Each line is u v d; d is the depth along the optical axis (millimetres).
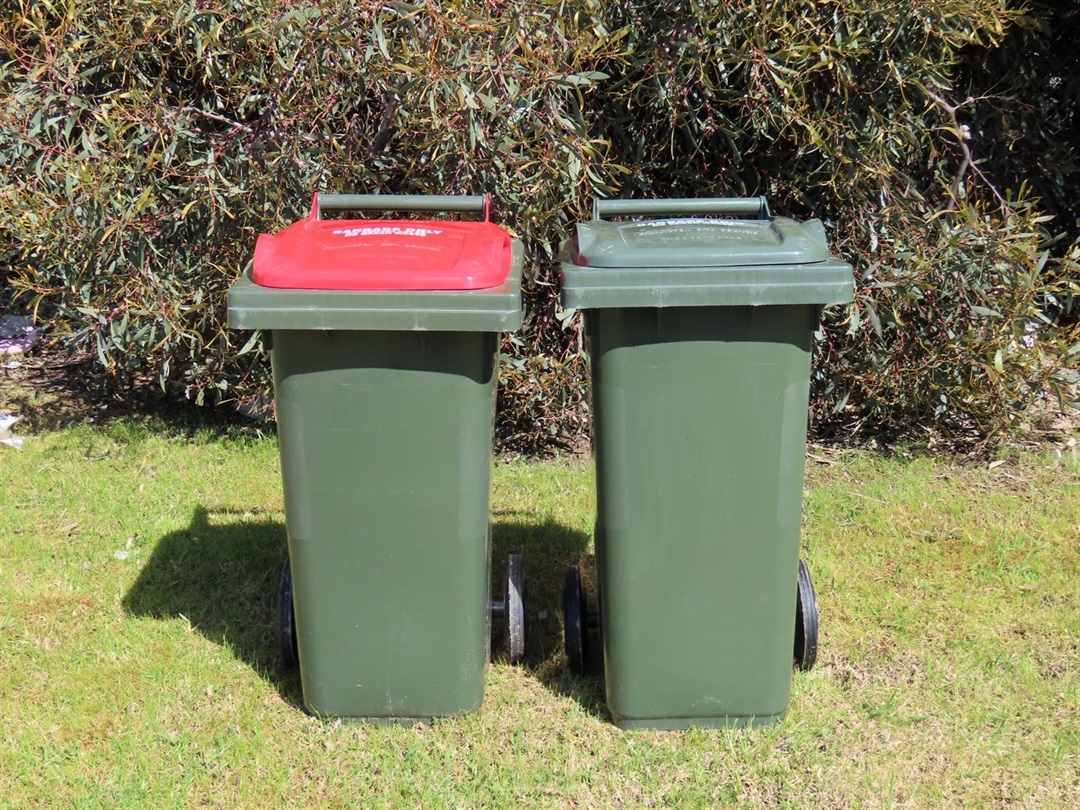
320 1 3123
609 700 2504
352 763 2430
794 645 2695
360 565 2410
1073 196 4562
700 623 2432
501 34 3148
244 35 3227
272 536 3279
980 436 3959
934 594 2992
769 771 2402
